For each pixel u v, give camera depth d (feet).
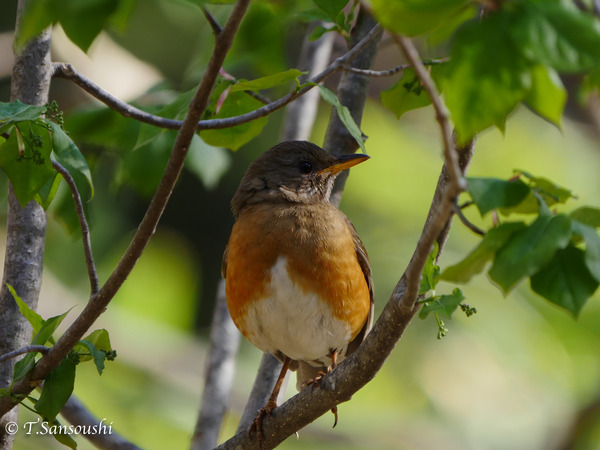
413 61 13.32
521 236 13.75
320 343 27.71
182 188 59.88
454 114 12.39
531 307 42.80
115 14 15.37
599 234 14.37
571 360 42.52
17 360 24.09
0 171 32.07
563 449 43.42
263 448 24.66
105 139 33.14
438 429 45.09
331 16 22.44
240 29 32.27
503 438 44.98
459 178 13.83
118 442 28.55
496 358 43.75
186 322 48.49
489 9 12.61
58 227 46.21
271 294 26.73
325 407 22.40
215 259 60.03
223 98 20.89
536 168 45.42
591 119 46.55
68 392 20.94
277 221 27.12
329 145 31.48
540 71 12.30
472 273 14.38
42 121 20.04
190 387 45.09
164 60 50.42
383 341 19.80
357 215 45.16
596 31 11.70
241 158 56.24
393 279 43.83
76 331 20.48
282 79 20.53
